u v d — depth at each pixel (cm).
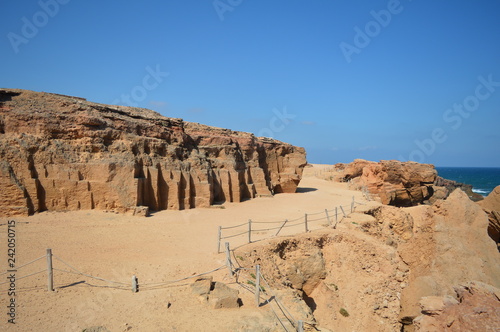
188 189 2742
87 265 1413
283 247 1980
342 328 1642
